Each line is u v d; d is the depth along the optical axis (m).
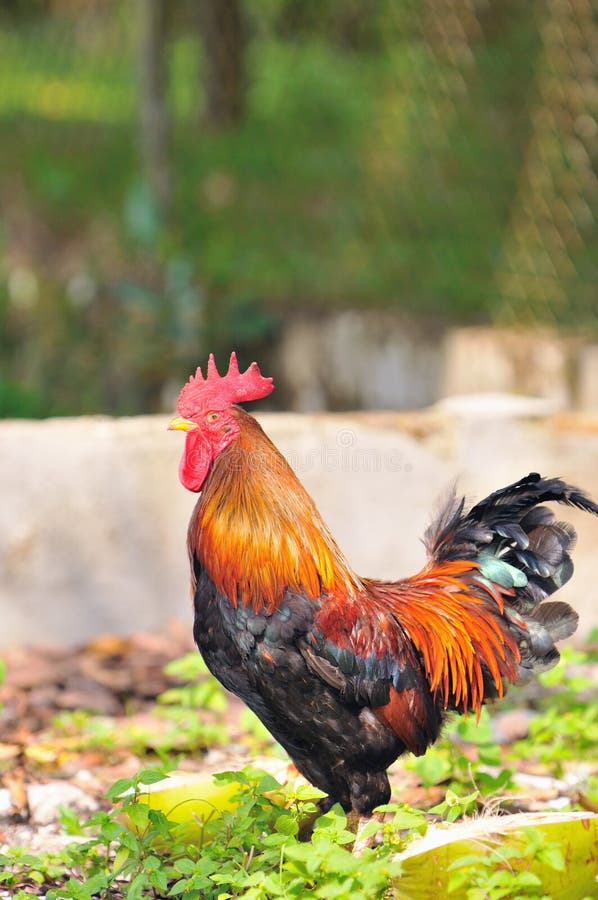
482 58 12.38
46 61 18.02
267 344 10.80
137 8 11.41
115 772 4.76
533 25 12.06
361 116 14.55
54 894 3.44
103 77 17.48
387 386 9.59
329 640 3.50
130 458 6.34
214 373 3.75
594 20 10.05
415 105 12.31
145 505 6.38
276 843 3.34
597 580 6.66
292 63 16.41
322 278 11.19
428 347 9.21
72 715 5.34
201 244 12.02
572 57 10.01
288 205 12.77
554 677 4.79
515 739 5.10
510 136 12.16
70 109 16.33
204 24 14.95
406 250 11.42
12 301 11.59
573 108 10.12
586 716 4.90
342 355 10.03
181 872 3.45
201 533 3.64
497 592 3.84
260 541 3.53
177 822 3.74
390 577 6.61
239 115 15.25
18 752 4.90
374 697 3.55
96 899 3.68
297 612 3.50
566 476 6.58
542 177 10.41
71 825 4.06
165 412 10.45
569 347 8.38
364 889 3.07
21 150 14.29
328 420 6.53
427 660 3.71
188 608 6.52
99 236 12.06
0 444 6.19
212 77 15.10
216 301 10.94
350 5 15.48
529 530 3.91
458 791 4.18
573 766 4.81
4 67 17.81
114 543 6.36
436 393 9.16
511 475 6.56
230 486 3.62
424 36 11.96
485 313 9.90
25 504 6.23
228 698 5.71
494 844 3.26
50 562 6.29
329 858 3.10
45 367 11.02
